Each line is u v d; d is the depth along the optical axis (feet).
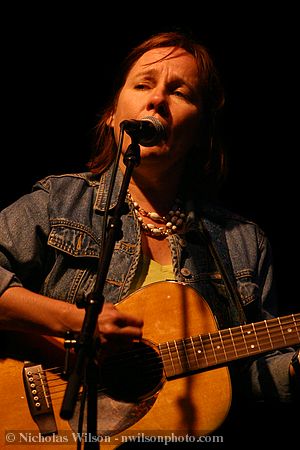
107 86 18.01
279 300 17.62
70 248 11.97
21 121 17.74
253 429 14.75
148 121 11.41
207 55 13.79
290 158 18.19
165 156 12.47
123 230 12.47
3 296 11.23
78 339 9.16
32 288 12.29
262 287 13.48
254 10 18.11
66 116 17.92
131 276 12.01
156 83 12.93
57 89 17.92
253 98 18.29
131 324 10.80
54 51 17.89
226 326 12.41
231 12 18.15
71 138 17.88
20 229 12.00
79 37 17.93
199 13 18.13
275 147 18.26
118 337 10.65
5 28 17.63
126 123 11.12
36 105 17.84
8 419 10.89
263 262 13.62
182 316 11.62
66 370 10.23
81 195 12.75
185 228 13.14
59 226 12.12
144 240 12.67
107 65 18.01
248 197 18.21
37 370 11.25
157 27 17.99
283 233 17.95
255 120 18.26
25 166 17.63
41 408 10.98
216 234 13.32
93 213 12.53
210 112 14.23
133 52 13.56
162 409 10.99
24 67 17.80
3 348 11.47
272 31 18.16
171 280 11.94
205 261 12.88
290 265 17.75
